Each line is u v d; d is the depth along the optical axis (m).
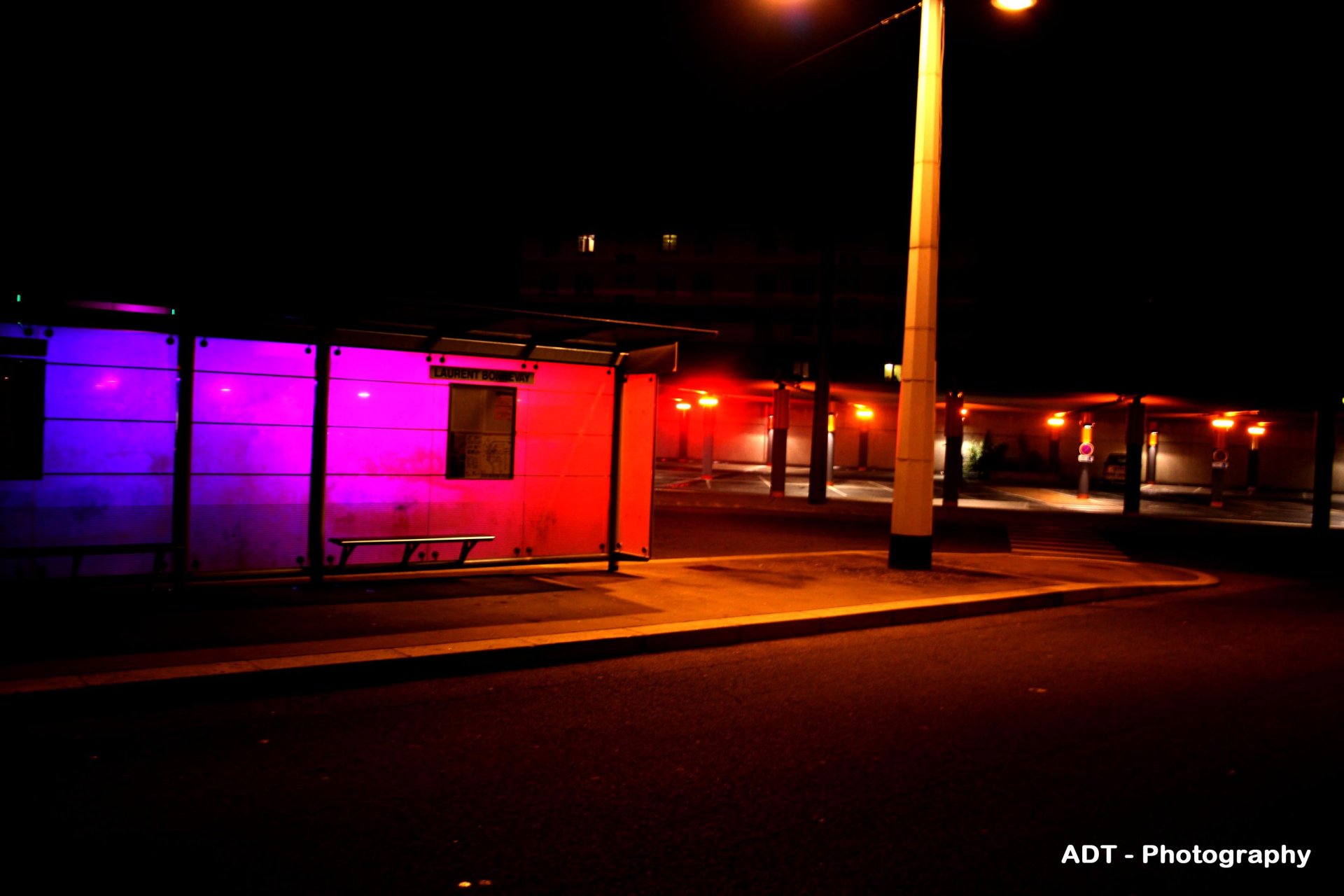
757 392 36.91
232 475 8.84
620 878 3.50
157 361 8.36
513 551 10.53
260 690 5.89
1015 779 4.78
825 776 4.75
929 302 12.36
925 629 9.36
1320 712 6.32
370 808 4.12
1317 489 25.97
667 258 68.88
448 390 10.05
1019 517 26.33
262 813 4.01
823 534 19.22
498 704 5.93
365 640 6.89
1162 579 13.79
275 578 9.48
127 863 3.46
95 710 5.37
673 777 4.67
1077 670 7.57
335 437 9.45
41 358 7.87
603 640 7.41
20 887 3.24
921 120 12.09
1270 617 10.88
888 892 3.46
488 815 4.09
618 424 11.07
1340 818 4.34
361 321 9.21
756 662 7.48
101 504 8.13
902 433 12.59
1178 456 57.72
